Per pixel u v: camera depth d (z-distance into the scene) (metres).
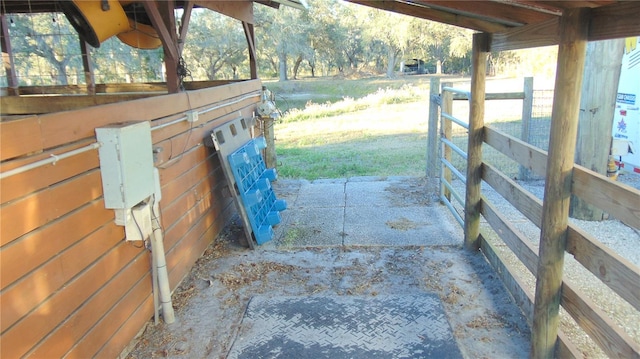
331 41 28.42
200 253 3.70
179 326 2.72
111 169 2.16
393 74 27.73
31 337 1.73
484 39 3.29
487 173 3.38
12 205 1.63
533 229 4.12
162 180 2.93
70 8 3.23
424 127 10.65
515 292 2.82
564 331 2.54
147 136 2.36
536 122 6.00
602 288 2.98
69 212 1.96
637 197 1.56
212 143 3.78
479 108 3.43
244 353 2.43
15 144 1.63
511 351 2.38
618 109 5.33
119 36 4.14
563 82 1.91
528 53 17.81
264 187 4.32
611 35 1.69
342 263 3.52
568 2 1.77
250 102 5.38
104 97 4.05
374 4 2.94
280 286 3.18
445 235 4.02
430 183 5.53
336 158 7.66
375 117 12.69
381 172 6.59
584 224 4.14
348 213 4.71
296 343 2.50
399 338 2.51
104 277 2.24
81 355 2.05
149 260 2.72
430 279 3.19
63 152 1.90
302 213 4.77
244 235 4.19
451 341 2.46
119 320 2.38
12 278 1.63
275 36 22.80
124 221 2.26
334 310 2.82
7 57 4.86
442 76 26.77
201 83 5.46
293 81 25.33
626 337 1.70
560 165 2.01
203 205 3.77
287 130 11.20
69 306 1.96
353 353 2.39
